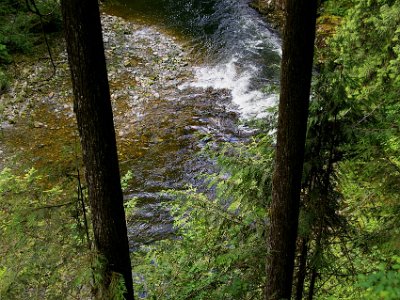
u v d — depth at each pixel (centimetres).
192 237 642
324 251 503
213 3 2050
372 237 446
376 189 438
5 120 1277
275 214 417
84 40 325
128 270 437
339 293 525
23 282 391
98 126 357
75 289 412
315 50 462
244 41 1752
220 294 492
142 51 1656
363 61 740
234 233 508
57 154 1160
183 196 629
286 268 445
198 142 1241
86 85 340
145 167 1163
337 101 405
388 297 298
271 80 1516
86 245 418
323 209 457
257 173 464
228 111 1367
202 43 1733
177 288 530
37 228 390
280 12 1945
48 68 1473
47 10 643
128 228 991
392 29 765
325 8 1498
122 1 2006
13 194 405
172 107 1380
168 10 1972
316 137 432
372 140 416
